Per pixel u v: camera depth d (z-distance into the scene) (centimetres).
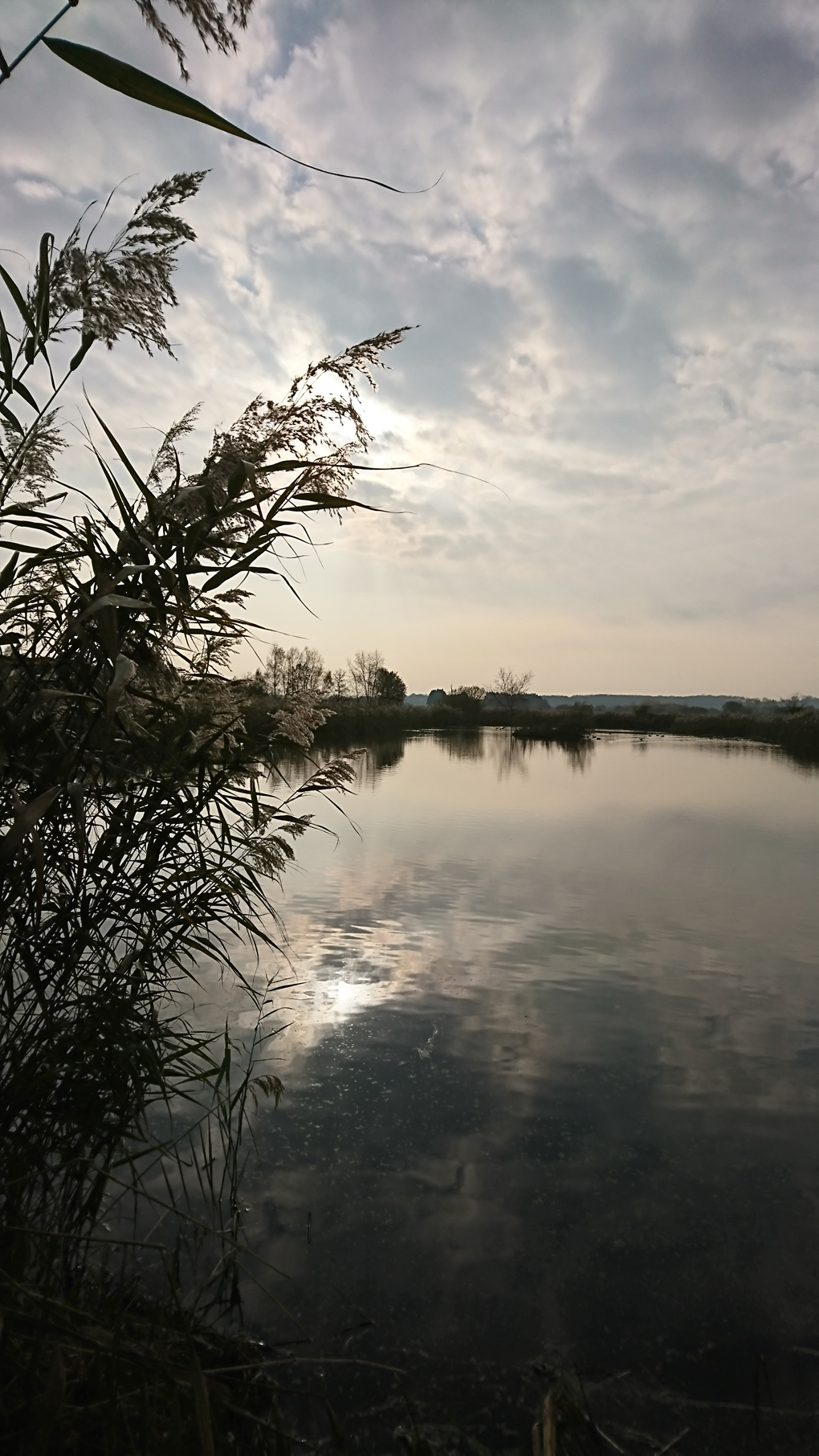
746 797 1574
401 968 532
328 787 258
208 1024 425
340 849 971
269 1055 394
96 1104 207
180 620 207
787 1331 231
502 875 827
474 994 485
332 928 623
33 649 196
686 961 555
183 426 227
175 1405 158
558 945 590
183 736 213
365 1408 202
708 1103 360
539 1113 347
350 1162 304
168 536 193
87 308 178
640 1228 274
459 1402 204
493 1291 243
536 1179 300
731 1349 224
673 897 740
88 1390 174
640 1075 385
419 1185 292
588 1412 202
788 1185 300
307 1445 190
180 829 224
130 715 200
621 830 1141
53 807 198
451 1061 393
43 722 170
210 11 143
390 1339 223
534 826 1164
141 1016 216
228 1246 254
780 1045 423
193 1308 215
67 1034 206
